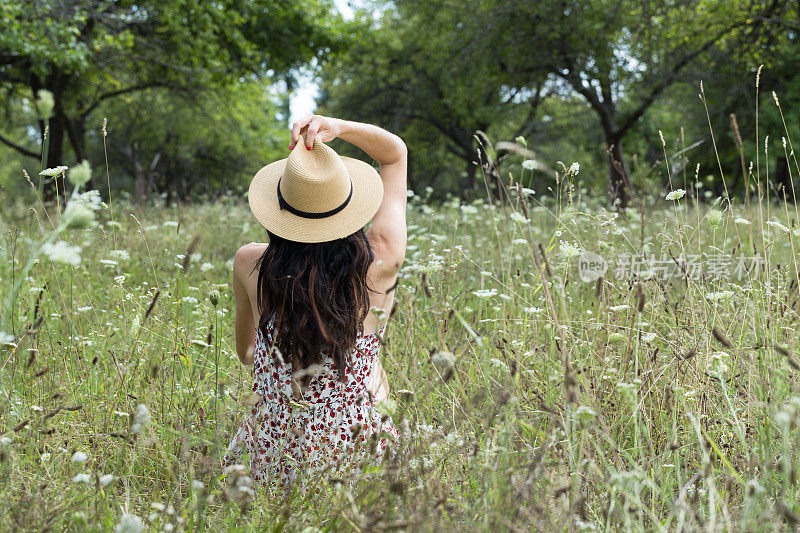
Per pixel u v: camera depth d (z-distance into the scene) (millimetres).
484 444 2143
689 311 2941
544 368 2771
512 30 16938
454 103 24906
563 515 1741
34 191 3074
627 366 2537
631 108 19312
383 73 28172
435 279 3686
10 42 11797
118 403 2590
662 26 15641
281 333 2221
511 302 3371
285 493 2090
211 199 15242
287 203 2209
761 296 2908
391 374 2883
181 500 1936
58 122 17234
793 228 3074
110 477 1849
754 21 15281
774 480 1991
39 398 2482
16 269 3434
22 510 1782
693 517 1709
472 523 1727
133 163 29922
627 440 2408
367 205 2268
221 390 2256
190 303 3477
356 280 2223
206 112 23438
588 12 16531
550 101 26312
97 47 14039
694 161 18516
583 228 4754
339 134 2361
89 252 5594
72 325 3236
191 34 16516
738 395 2369
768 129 17297
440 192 40312
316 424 2254
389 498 1731
